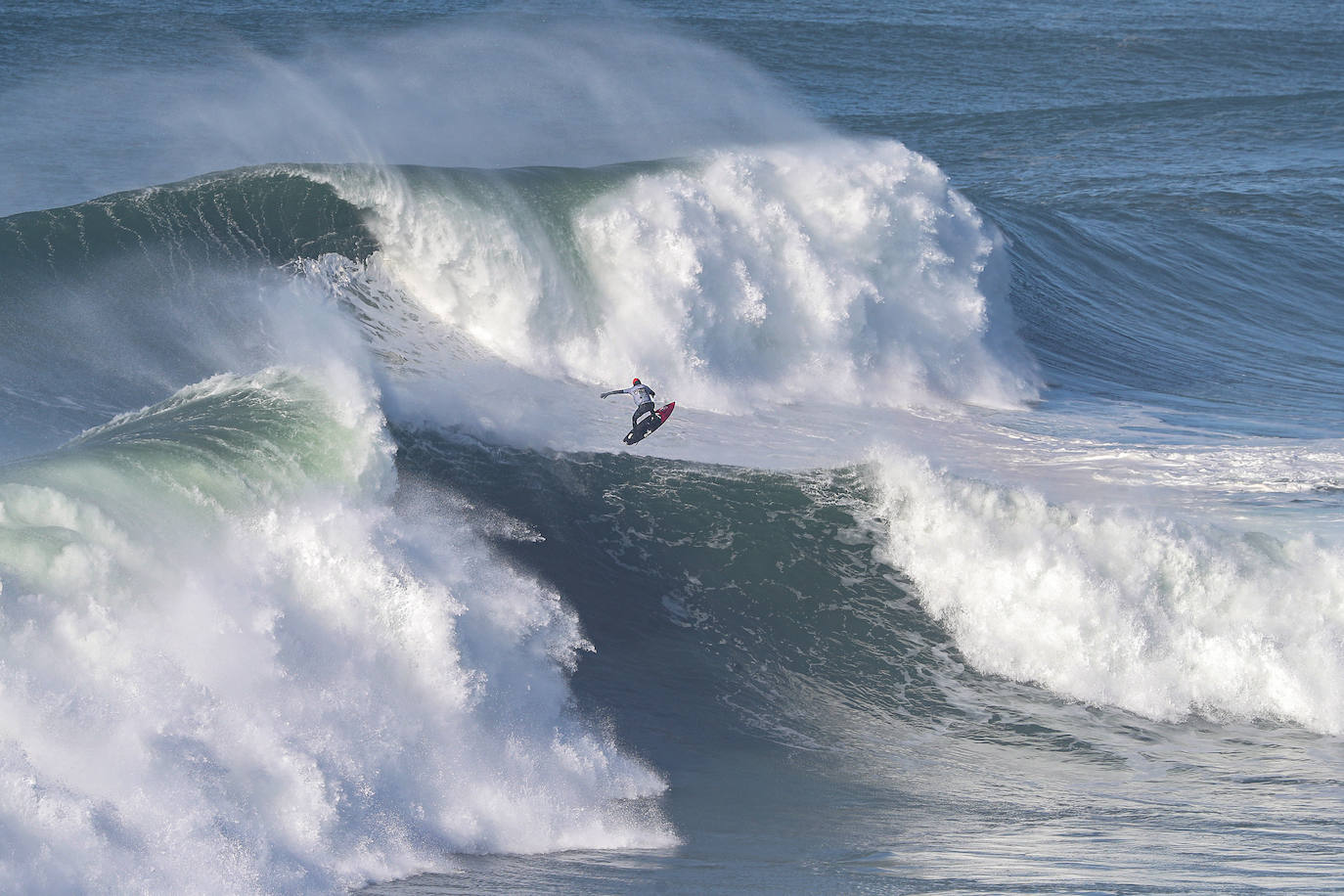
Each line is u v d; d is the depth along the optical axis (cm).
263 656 3859
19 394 6125
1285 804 4481
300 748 3678
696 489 6562
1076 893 3375
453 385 7088
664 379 7844
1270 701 5391
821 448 7244
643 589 5831
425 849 3659
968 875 3562
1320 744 5144
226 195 7850
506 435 6781
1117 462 7494
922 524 6156
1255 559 5719
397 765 3866
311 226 7731
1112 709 5375
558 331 7738
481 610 4441
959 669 5566
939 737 5094
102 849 3109
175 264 7388
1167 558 5712
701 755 4731
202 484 4416
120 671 3559
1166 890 3409
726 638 5606
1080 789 4616
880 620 5791
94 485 4188
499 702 4275
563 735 4409
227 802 3400
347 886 3356
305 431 4928
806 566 6038
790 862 3709
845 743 4975
